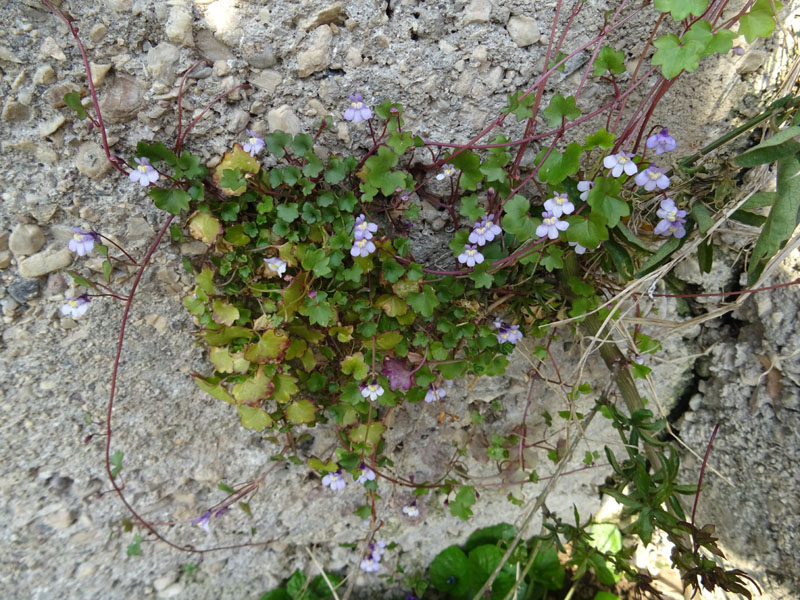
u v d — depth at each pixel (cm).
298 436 27
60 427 23
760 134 23
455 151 22
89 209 20
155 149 19
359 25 20
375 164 20
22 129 19
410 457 29
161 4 18
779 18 21
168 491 27
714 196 21
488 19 20
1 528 24
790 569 25
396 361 23
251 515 27
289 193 21
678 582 32
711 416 28
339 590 31
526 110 20
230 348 22
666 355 28
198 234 20
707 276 26
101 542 26
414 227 24
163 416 25
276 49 19
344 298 22
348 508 30
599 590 32
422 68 21
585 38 21
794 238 20
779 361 24
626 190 22
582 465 32
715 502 28
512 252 23
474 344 24
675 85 22
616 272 25
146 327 23
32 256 20
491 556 31
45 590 26
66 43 18
